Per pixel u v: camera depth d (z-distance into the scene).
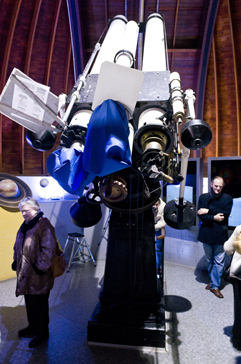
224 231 4.14
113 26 3.15
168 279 4.77
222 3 6.86
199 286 4.46
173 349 2.76
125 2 7.12
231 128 8.56
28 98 2.03
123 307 2.91
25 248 2.70
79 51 7.67
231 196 4.47
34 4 6.62
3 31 6.62
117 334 2.78
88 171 1.82
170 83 2.28
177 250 5.65
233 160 4.72
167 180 2.00
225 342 2.89
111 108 1.84
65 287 4.33
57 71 8.12
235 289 2.80
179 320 3.34
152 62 2.61
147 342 2.75
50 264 2.65
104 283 2.99
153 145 1.89
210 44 7.35
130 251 2.91
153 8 7.31
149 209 2.96
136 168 2.38
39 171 9.12
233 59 7.36
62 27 7.44
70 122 2.33
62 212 5.59
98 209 3.17
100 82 1.85
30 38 7.00
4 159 8.47
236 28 7.07
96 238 5.94
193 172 5.23
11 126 8.24
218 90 8.20
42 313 2.79
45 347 2.76
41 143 2.29
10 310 3.56
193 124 1.90
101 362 2.54
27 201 2.79
